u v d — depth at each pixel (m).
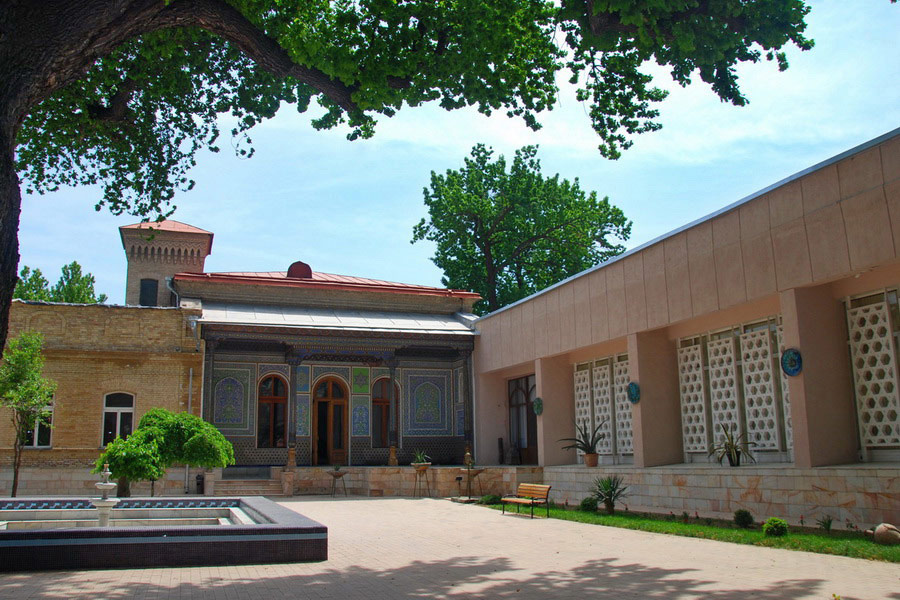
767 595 6.81
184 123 13.09
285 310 25.45
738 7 8.19
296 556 9.20
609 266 18.75
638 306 17.50
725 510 14.28
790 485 12.87
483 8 9.28
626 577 7.99
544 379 21.67
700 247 15.62
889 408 12.35
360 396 26.61
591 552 10.09
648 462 16.98
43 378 19.08
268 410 25.36
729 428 15.92
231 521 12.95
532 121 11.30
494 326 24.73
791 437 14.26
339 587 7.46
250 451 24.64
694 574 8.11
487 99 10.66
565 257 37.34
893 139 11.46
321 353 24.09
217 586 7.45
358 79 9.13
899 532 10.03
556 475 20.34
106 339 21.41
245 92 12.56
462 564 9.09
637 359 17.41
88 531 8.55
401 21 9.21
